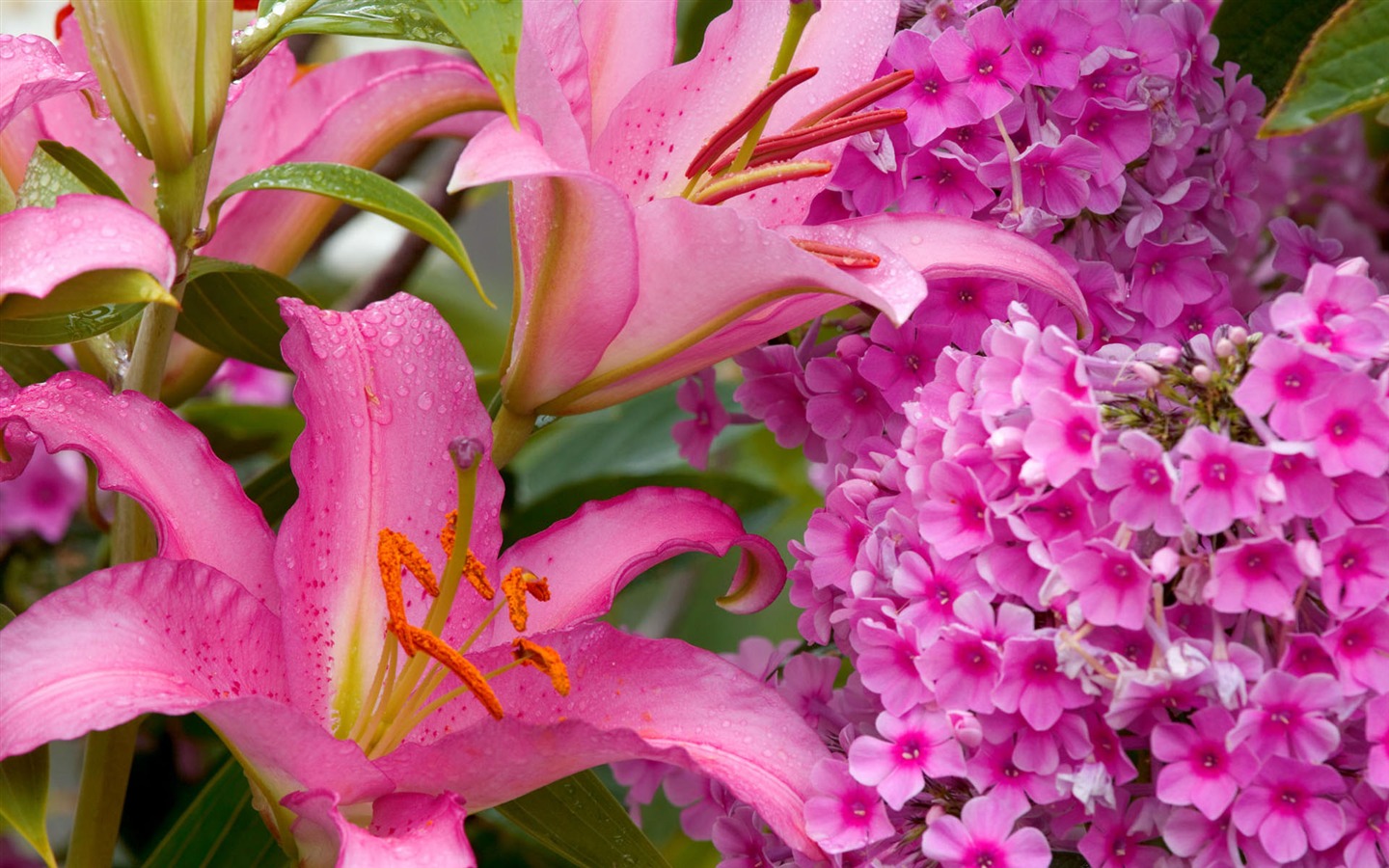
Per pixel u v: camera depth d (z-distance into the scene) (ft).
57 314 3.48
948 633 3.45
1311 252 3.86
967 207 3.69
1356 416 3.38
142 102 3.49
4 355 4.03
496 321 5.32
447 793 3.46
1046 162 3.67
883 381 3.69
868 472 3.60
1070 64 3.67
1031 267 3.62
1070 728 3.43
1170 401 3.45
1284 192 4.22
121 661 3.40
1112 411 3.45
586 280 3.57
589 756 3.47
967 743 3.44
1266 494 3.36
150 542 3.75
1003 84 3.66
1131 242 3.70
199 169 3.57
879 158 3.68
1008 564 3.46
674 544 3.69
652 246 3.55
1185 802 3.40
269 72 3.97
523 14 3.53
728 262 3.52
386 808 3.49
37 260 3.36
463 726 3.61
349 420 3.64
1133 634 3.43
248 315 4.00
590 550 3.70
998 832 3.44
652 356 3.63
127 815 4.36
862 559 3.56
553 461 4.56
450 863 3.38
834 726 3.68
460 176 3.39
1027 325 3.50
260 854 3.84
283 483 4.01
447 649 3.52
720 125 3.72
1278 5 3.89
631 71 3.72
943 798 3.51
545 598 3.59
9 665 3.36
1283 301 3.43
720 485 4.25
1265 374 3.39
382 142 3.99
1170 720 3.45
